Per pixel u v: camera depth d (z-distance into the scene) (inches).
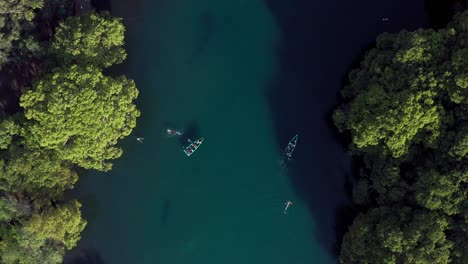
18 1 2309.3
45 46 2436.0
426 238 2132.1
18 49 2481.5
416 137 2193.7
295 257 2696.9
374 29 2684.5
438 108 2134.6
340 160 2682.1
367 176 2475.4
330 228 2689.5
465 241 2111.2
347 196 2679.6
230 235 2704.2
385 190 2282.2
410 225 2160.4
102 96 2293.3
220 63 2709.2
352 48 2687.0
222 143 2701.8
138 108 2709.2
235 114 2699.3
